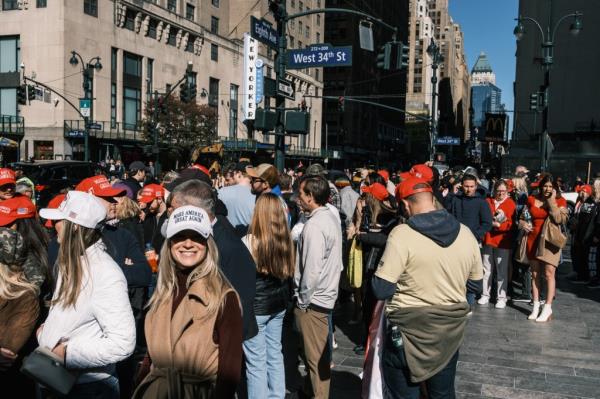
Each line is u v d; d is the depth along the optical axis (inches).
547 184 296.5
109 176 871.7
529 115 2057.1
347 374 221.5
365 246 241.3
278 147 426.3
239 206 240.7
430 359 136.3
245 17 2544.3
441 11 6840.6
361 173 544.7
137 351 225.6
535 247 306.8
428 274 136.9
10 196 241.4
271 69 2640.3
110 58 1672.0
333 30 3503.9
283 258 174.2
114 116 1717.5
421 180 147.8
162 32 1920.5
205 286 101.7
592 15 1764.3
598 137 1631.4
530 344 261.4
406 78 5708.7
